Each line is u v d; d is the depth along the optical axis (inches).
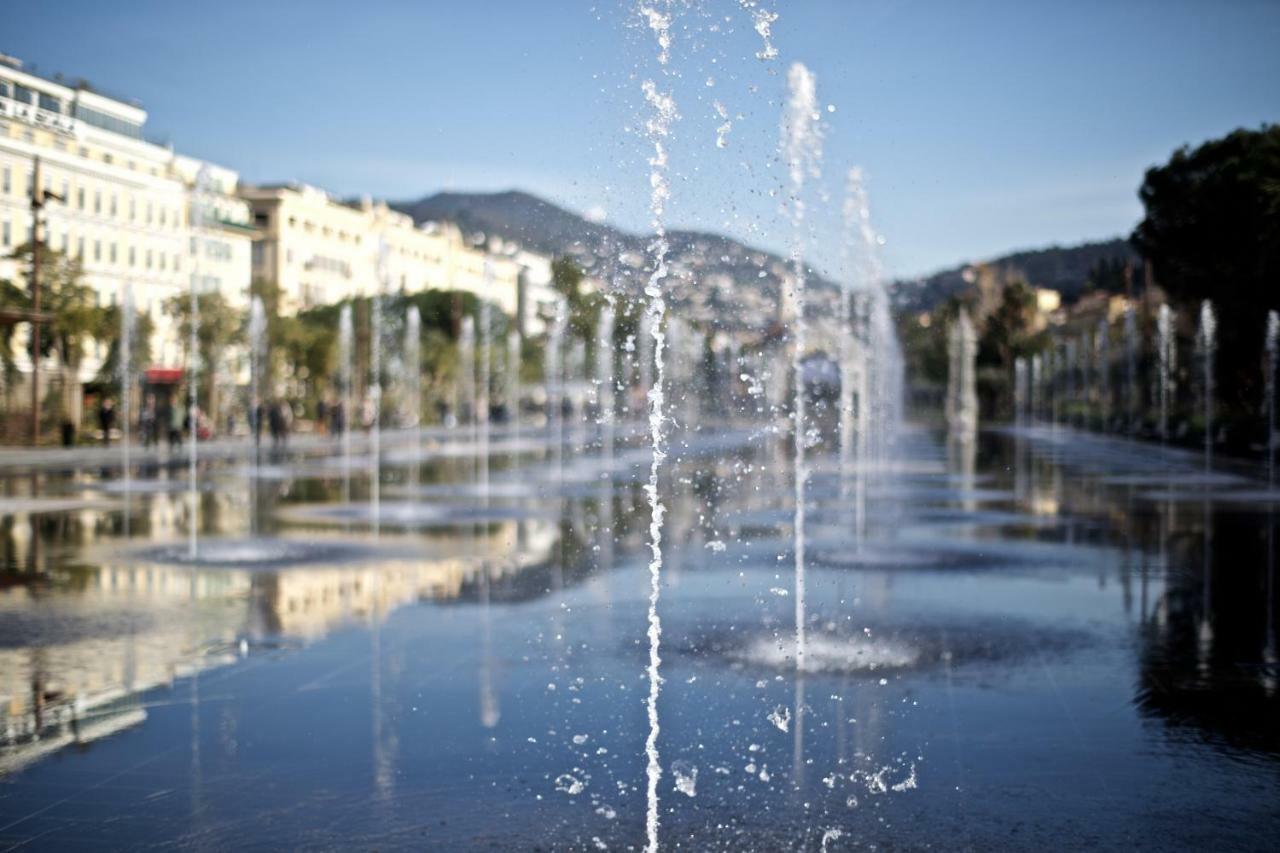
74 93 2667.3
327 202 3836.1
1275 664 329.4
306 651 344.5
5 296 1971.0
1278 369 1588.3
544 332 3191.4
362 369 2856.8
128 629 376.8
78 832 202.7
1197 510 810.8
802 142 473.4
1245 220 1721.2
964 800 218.8
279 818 208.5
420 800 217.9
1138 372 2496.3
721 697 293.4
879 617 400.5
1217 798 220.4
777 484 1075.3
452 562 542.3
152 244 2901.1
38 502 867.4
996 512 792.3
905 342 3919.8
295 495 951.0
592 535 661.9
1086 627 382.9
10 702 285.4
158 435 1793.8
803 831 203.3
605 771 234.8
